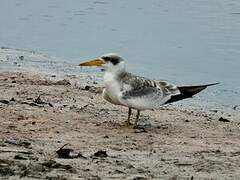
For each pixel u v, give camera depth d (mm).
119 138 13797
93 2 37750
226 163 11906
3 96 17375
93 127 14672
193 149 13070
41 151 11766
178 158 12164
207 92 20766
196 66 24156
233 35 29219
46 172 10008
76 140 13250
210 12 34625
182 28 30750
